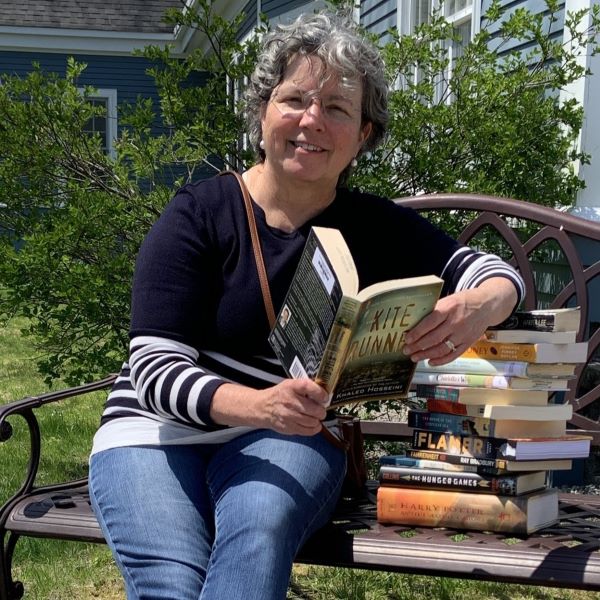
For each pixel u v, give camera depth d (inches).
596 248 157.3
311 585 117.1
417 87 169.2
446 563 71.6
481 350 79.5
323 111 79.0
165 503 71.3
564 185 167.6
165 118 175.2
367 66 80.4
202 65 171.0
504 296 76.6
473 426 78.4
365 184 159.0
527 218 104.0
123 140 178.1
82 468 165.6
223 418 70.0
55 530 79.7
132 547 69.2
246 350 79.3
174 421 77.0
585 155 168.9
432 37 177.9
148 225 167.0
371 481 93.4
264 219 80.7
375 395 71.7
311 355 67.0
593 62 174.1
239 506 68.7
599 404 153.3
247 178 84.6
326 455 76.2
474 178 161.2
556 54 167.8
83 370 163.5
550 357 77.9
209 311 79.1
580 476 153.6
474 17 225.1
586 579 68.7
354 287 62.8
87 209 160.1
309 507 71.5
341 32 80.0
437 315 69.9
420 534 77.2
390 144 169.6
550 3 169.8
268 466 72.6
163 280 76.5
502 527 76.2
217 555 66.8
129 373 82.4
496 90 163.9
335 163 80.2
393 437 103.4
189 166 198.8
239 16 170.7
